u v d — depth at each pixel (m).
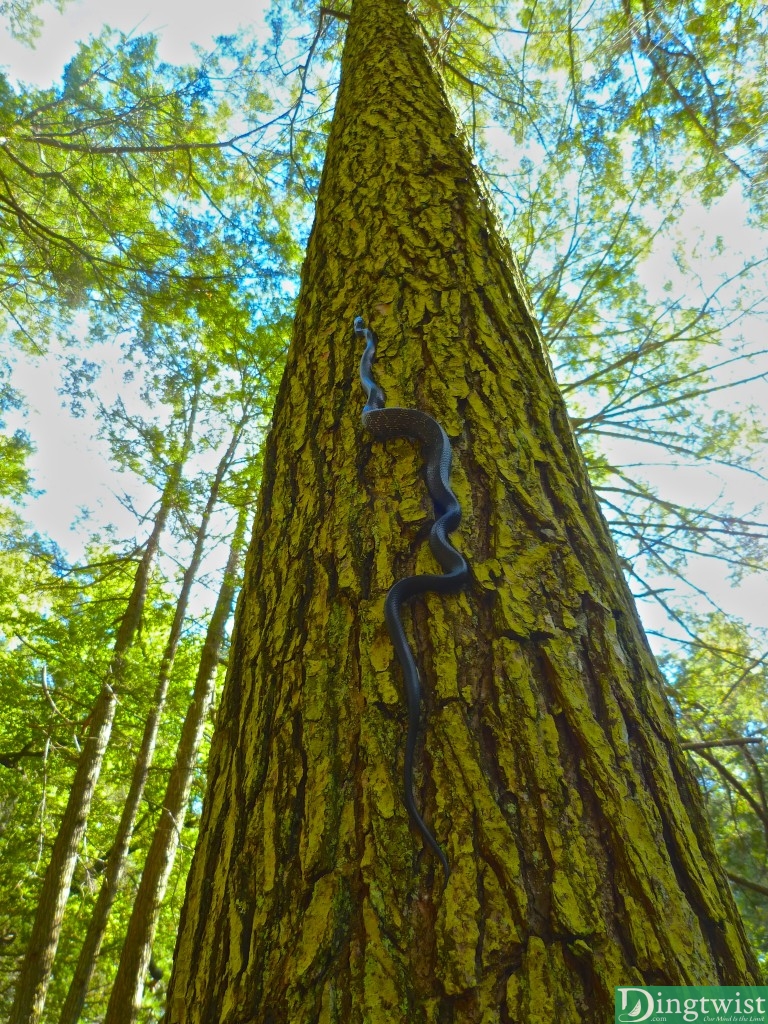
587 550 1.65
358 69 3.77
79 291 9.07
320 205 3.03
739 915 1.24
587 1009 0.97
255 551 1.92
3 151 8.73
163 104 8.83
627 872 1.11
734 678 6.87
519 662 1.36
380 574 1.55
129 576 14.25
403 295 2.23
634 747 1.31
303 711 1.39
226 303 8.83
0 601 12.73
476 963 1.00
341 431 1.93
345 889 1.12
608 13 7.32
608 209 8.45
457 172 2.77
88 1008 14.27
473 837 1.13
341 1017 0.99
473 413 1.87
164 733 14.69
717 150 7.17
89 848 13.83
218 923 1.25
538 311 8.56
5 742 13.37
